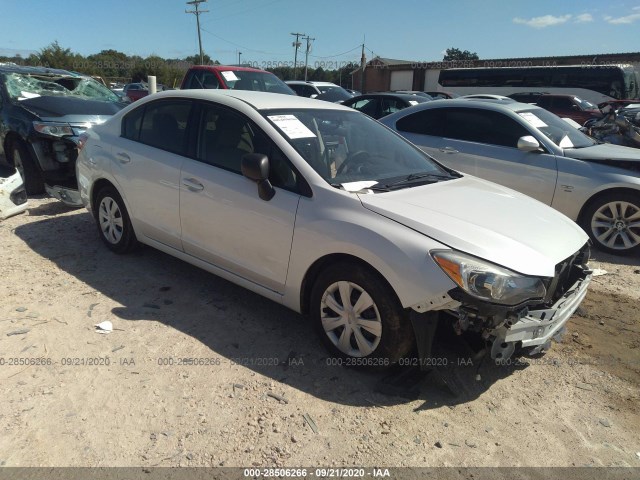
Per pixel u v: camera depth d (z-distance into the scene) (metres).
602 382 3.30
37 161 6.34
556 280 3.00
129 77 48.47
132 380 2.99
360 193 3.19
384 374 3.18
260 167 3.25
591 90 22.17
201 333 3.56
